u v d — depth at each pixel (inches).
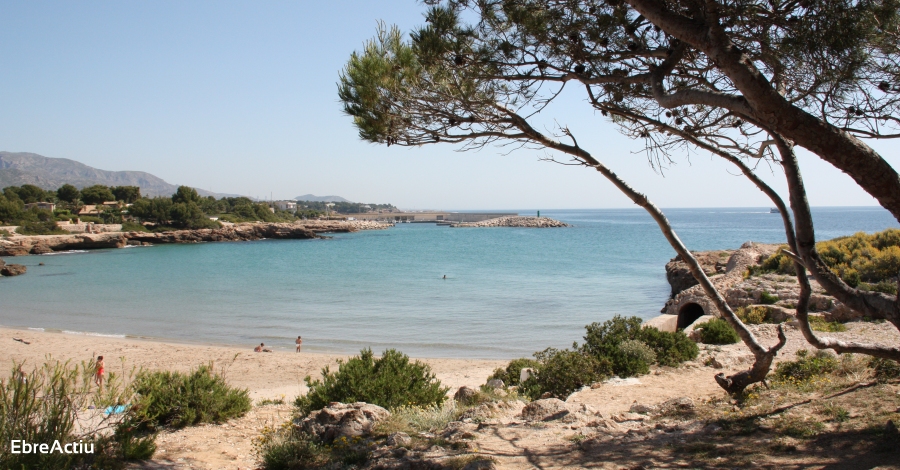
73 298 1868.8
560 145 279.7
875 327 628.1
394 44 276.8
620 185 287.7
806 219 234.4
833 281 232.5
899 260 814.5
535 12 253.9
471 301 1699.1
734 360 514.9
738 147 291.3
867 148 186.1
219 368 828.6
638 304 1598.2
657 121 284.4
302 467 287.0
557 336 1163.3
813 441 228.1
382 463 255.1
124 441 300.2
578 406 354.0
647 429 283.3
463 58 260.8
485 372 777.6
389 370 441.7
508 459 246.7
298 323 1352.1
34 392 250.4
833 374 368.5
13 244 3937.0
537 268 2778.1
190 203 5905.5
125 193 6481.3
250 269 2925.7
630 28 251.1
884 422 236.4
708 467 212.2
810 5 211.8
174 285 2220.7
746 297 859.4
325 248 4778.5
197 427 414.0
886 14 213.5
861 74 235.8
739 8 216.5
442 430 323.3
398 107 281.7
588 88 283.7
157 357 908.6
